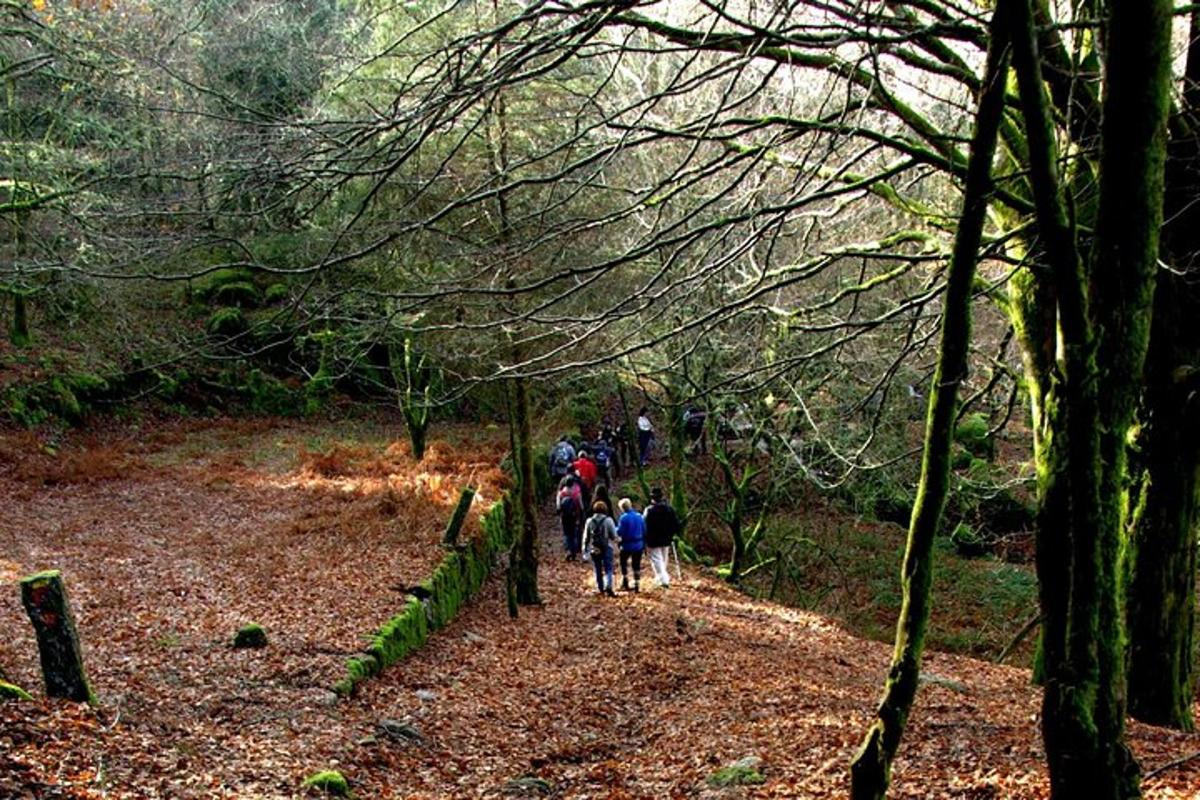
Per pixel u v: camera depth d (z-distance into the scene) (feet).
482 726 30.17
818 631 50.67
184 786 19.72
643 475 76.54
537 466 81.10
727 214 32.76
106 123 49.37
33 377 69.92
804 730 29.60
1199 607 44.98
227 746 22.98
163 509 52.75
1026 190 30.45
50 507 50.65
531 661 39.63
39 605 22.58
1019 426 87.76
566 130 42.27
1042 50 23.65
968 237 14.61
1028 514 74.79
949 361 15.21
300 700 27.68
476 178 38.45
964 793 22.12
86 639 30.32
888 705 16.17
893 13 26.58
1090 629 13.80
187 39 46.06
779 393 49.65
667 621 48.85
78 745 20.08
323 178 23.72
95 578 38.04
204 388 83.41
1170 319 28.50
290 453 72.23
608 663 40.19
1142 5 13.07
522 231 36.96
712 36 21.44
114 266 23.50
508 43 21.40
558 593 53.98
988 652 57.82
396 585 41.19
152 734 22.35
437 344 46.57
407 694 31.55
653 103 23.41
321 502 56.08
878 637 57.93
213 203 23.89
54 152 49.78
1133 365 14.06
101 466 59.47
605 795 24.99
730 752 27.86
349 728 26.40
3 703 20.74
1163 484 29.14
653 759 28.22
